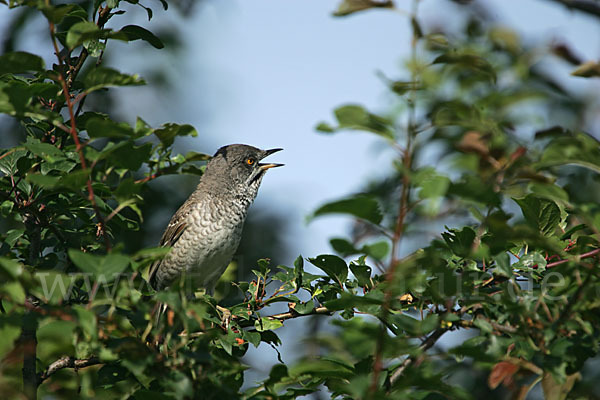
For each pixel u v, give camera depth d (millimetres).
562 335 5984
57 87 6730
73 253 5164
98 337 5453
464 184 5059
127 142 5668
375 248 4906
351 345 5219
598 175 8266
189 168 6312
